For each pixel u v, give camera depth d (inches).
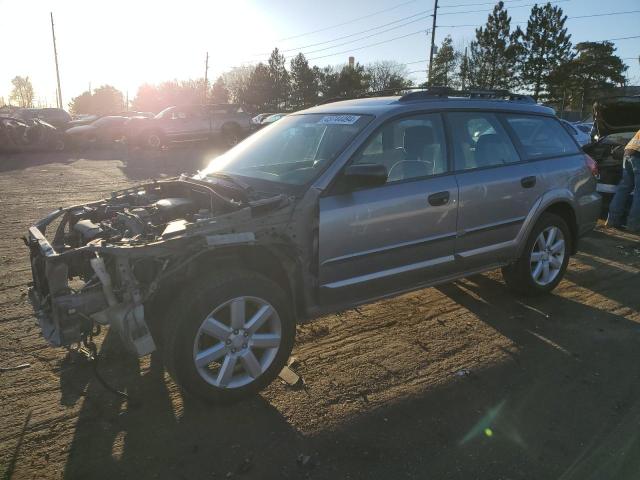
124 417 116.9
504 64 1870.1
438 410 119.7
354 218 130.9
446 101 160.7
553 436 110.5
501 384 131.0
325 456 104.5
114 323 109.0
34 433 110.7
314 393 126.6
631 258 238.4
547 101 1926.7
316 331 160.6
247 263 127.6
